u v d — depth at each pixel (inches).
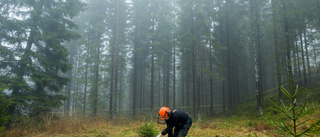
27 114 377.7
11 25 362.0
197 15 660.7
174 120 157.6
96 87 624.7
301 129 237.0
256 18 676.1
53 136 301.4
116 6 700.0
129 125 433.1
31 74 416.5
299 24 552.4
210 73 665.6
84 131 339.9
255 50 609.9
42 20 426.0
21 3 386.6
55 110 468.8
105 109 669.3
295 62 544.1
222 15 693.3
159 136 157.2
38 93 416.8
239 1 677.3
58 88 469.4
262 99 729.0
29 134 308.0
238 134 285.9
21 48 405.4
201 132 318.3
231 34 800.9
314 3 544.7
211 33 712.4
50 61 444.8
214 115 753.0
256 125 349.7
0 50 360.5
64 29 465.1
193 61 723.4
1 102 196.2
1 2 377.7
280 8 552.1
